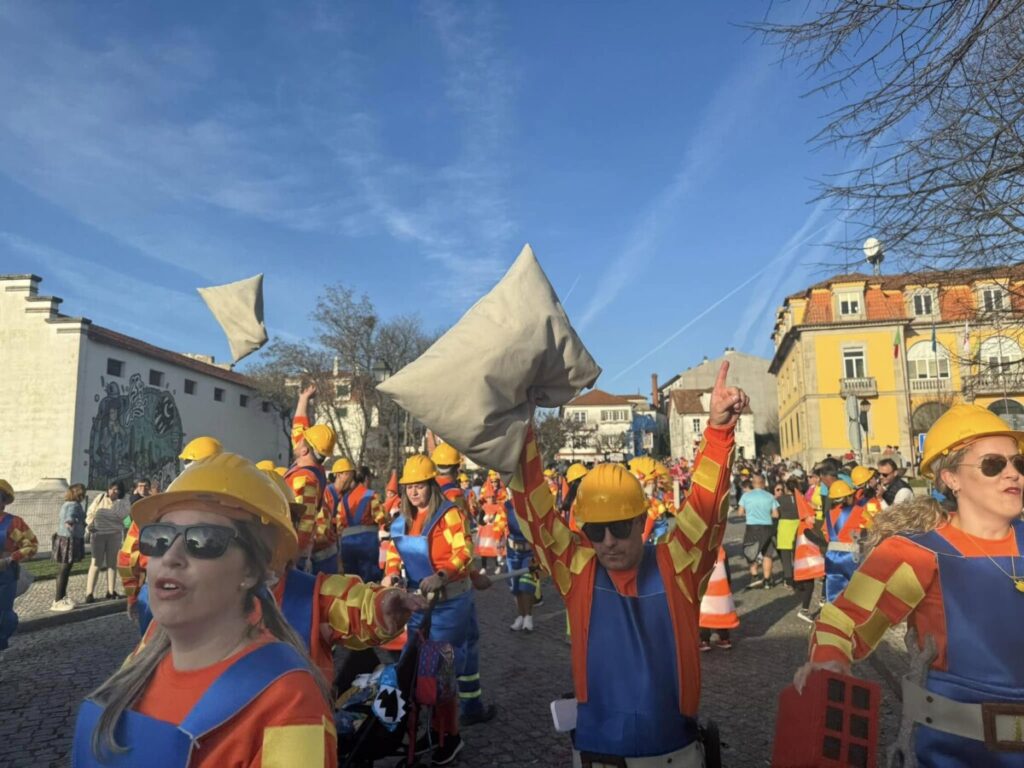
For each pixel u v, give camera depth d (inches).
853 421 569.3
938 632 88.0
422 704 130.0
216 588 58.0
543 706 217.6
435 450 217.5
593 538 96.6
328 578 92.6
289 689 55.6
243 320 133.6
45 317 1135.6
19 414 1116.5
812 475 431.5
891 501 318.7
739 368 2605.8
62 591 399.5
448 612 187.8
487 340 89.6
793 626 338.0
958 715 84.2
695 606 98.6
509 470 91.9
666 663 93.7
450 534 182.5
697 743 95.6
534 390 98.2
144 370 1293.1
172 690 57.6
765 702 219.3
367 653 153.5
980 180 193.8
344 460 303.4
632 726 91.6
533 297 94.5
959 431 91.8
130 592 171.8
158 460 1315.2
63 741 197.5
